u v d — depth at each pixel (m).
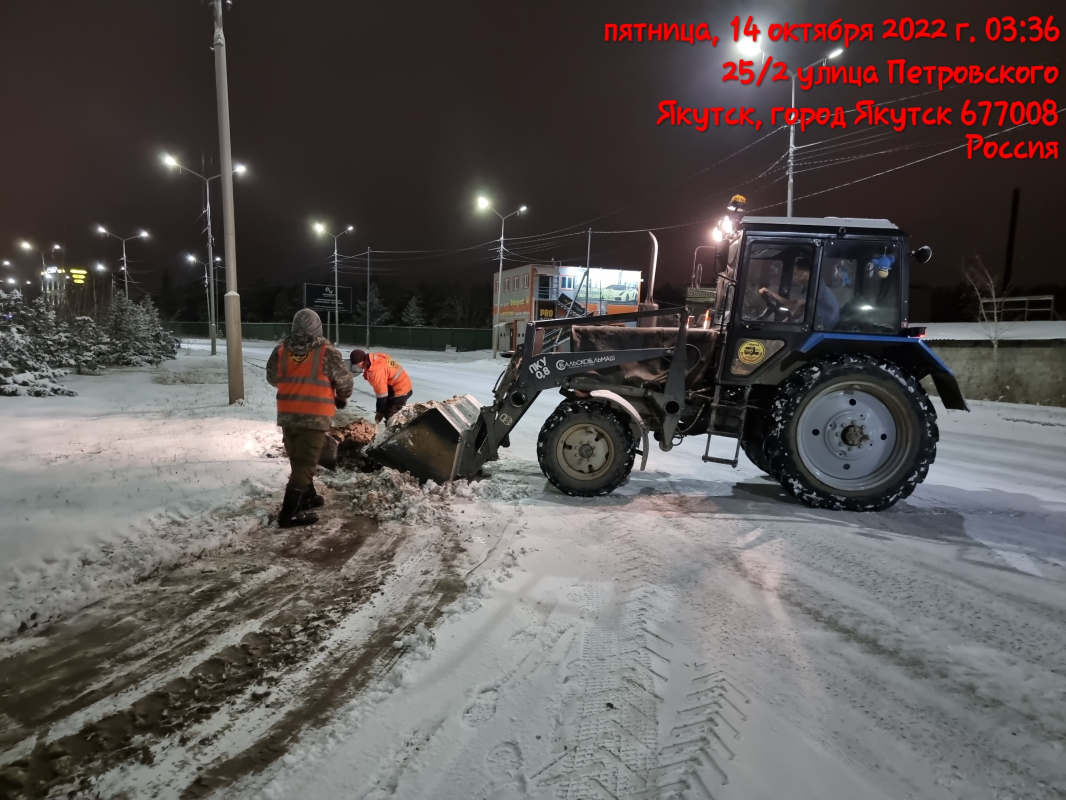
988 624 3.07
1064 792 1.95
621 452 5.23
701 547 4.12
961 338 16.36
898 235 5.19
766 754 2.10
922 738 2.20
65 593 3.13
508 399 5.55
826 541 4.29
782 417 5.11
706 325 6.44
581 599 3.29
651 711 2.34
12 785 1.94
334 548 4.04
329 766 2.04
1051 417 11.84
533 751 2.12
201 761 2.07
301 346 4.45
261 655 2.73
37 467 5.56
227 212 10.23
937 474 6.71
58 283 27.33
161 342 25.58
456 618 3.06
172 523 4.23
